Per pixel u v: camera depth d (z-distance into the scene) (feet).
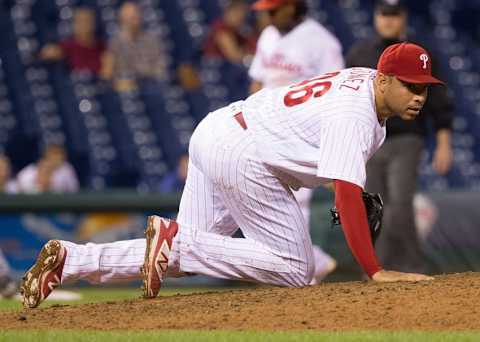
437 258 124.57
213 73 181.78
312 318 57.41
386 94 62.85
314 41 100.63
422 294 60.13
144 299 65.41
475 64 197.06
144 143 173.78
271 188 65.82
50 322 59.77
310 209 123.34
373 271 63.93
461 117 187.93
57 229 128.26
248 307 60.49
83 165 174.09
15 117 175.63
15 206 127.24
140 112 175.32
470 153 182.80
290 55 100.68
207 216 68.80
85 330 56.49
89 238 128.57
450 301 58.65
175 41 190.08
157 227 64.95
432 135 171.63
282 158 64.49
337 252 121.60
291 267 66.85
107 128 174.19
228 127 66.33
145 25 190.29
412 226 105.19
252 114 66.18
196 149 67.67
